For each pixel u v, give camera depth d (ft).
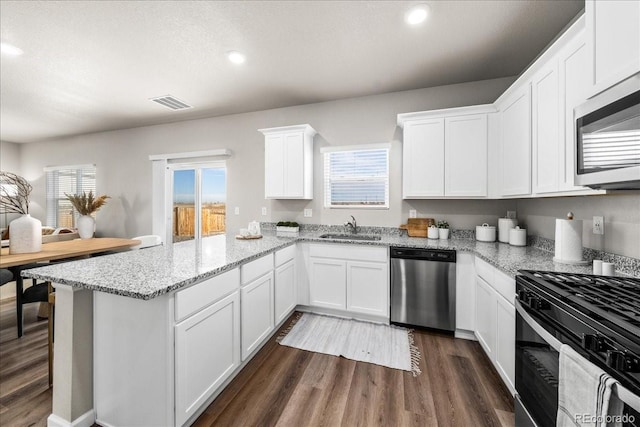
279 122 12.26
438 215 10.19
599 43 3.63
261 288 7.17
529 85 6.46
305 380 6.15
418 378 6.20
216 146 13.47
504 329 5.62
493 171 8.47
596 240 5.60
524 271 4.73
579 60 4.73
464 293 7.90
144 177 15.12
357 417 5.08
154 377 4.35
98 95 10.81
